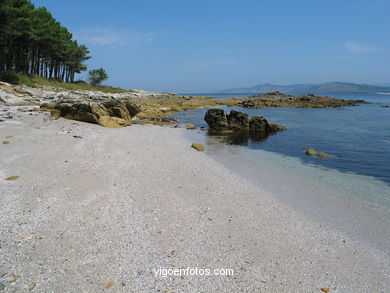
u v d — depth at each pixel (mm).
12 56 46938
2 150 11641
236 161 13516
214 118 24141
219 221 6973
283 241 6242
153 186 9039
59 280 4484
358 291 4777
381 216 7793
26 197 7461
